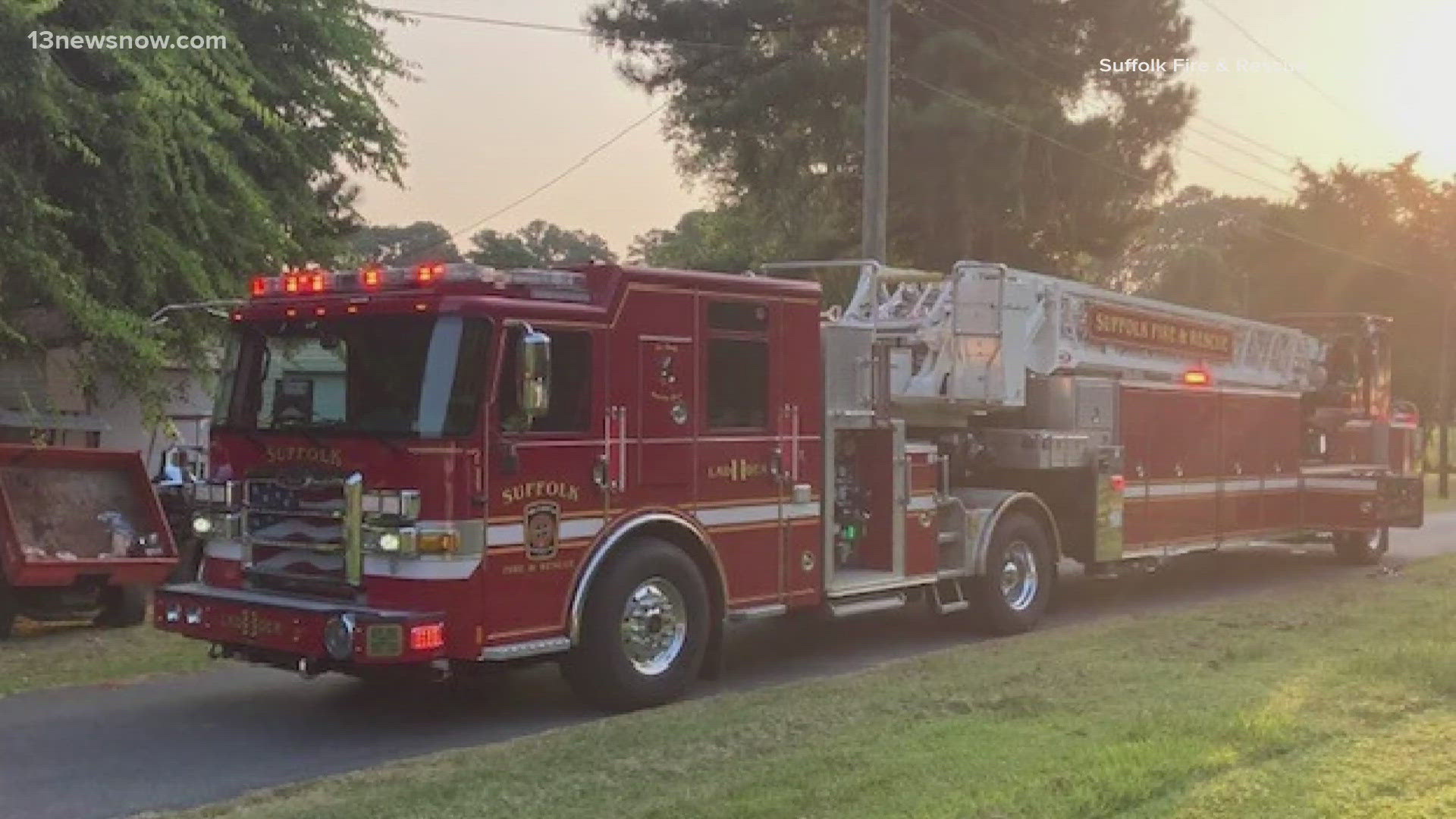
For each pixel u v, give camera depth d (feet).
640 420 26.27
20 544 32.01
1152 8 80.84
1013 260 84.17
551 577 24.61
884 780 18.90
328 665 24.54
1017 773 19.25
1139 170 82.89
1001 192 74.33
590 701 25.82
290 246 45.70
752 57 83.10
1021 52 79.30
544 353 23.50
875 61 50.93
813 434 30.27
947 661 29.78
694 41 82.99
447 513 23.21
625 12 82.94
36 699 26.86
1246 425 48.21
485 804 18.19
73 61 38.78
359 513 23.85
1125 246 87.66
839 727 22.70
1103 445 40.24
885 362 32.76
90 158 35.73
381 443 23.77
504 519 23.81
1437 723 22.38
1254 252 143.13
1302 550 59.88
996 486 39.50
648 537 26.73
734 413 28.40
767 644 34.86
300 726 24.85
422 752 23.02
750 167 85.92
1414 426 59.06
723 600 28.07
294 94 46.32
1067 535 40.16
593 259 27.02
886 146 51.75
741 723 23.12
